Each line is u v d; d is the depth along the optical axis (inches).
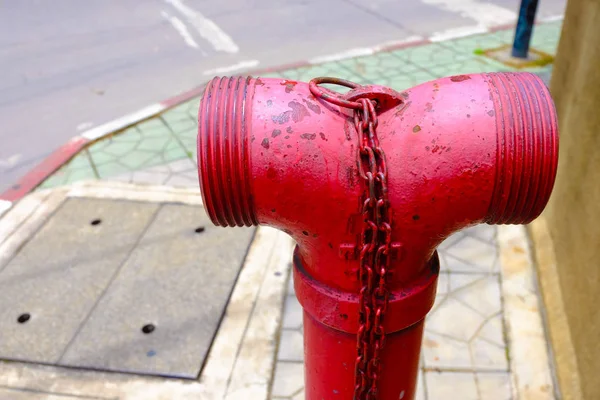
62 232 138.2
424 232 46.8
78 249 132.0
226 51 248.5
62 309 114.6
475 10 297.4
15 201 152.3
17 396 96.4
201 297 116.2
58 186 159.9
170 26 279.9
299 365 100.4
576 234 99.0
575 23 110.3
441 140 43.6
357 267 48.8
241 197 45.5
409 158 44.3
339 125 45.0
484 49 244.4
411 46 250.5
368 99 44.9
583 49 103.4
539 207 45.1
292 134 44.1
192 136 184.9
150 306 114.5
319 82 48.6
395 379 57.4
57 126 192.4
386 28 273.9
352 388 56.6
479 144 43.0
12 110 203.0
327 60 237.5
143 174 163.8
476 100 44.0
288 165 44.1
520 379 95.2
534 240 123.5
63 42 261.9
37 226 140.6
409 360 56.9
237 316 111.1
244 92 45.5
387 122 46.0
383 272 47.1
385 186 43.6
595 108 93.4
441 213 45.5
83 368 101.1
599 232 86.4
